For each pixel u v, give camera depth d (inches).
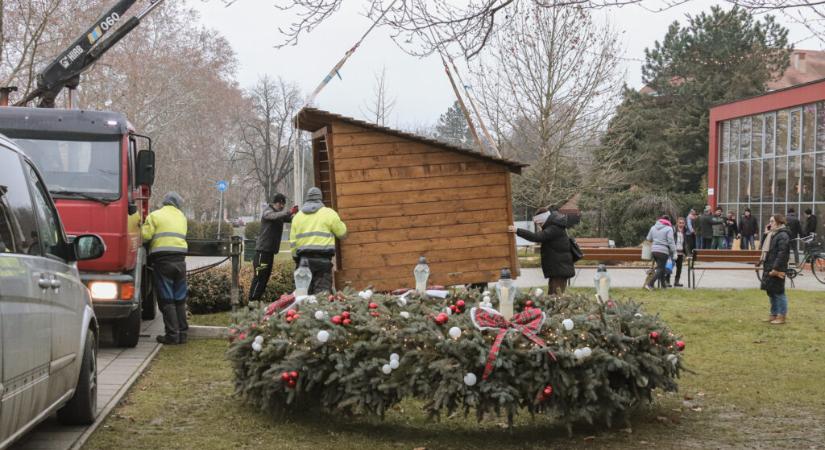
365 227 490.6
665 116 2137.1
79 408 264.1
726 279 943.7
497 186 506.9
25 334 195.0
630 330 276.2
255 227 2095.2
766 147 1472.7
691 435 275.1
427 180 496.7
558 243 512.7
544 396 254.5
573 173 1262.3
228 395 321.7
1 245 192.7
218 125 2394.2
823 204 1312.7
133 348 435.8
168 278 450.9
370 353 266.2
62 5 1028.5
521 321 261.3
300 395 282.4
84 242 255.8
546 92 1148.5
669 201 1750.7
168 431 269.0
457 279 498.6
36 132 424.5
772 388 354.6
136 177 459.8
